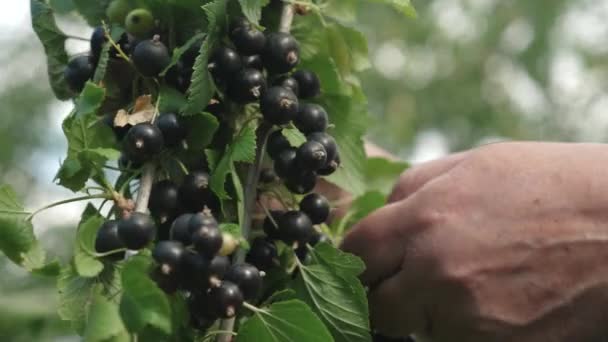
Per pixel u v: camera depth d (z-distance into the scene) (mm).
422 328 526
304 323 454
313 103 523
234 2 466
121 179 474
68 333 761
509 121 1921
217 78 465
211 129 462
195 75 448
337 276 489
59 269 451
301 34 519
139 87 475
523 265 504
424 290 515
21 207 460
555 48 1892
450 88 1902
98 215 456
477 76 1926
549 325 507
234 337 471
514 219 505
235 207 470
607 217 499
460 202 513
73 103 505
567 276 502
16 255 459
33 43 1664
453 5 1933
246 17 468
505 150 521
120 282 440
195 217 428
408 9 493
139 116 460
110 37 474
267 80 478
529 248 503
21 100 1610
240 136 461
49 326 761
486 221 508
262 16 490
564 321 506
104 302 425
